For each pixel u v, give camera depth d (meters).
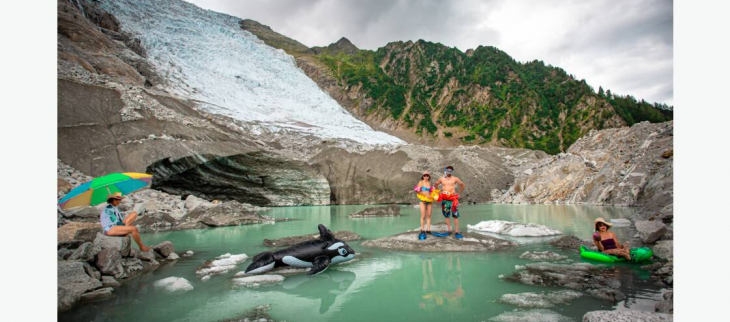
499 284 4.12
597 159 18.84
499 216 12.05
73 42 26.97
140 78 27.61
